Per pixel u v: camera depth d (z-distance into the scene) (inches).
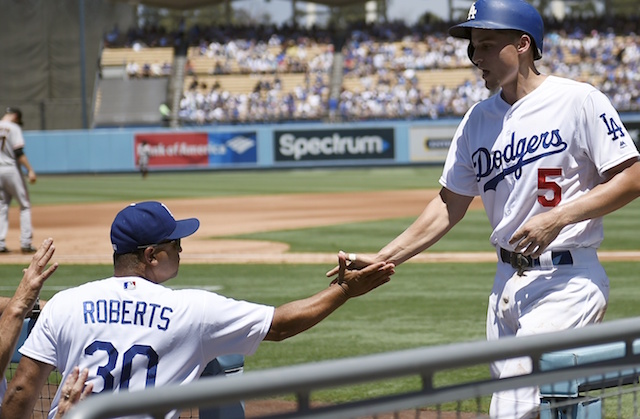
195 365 126.3
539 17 144.9
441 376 246.2
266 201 968.9
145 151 1478.8
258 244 594.2
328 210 853.2
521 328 141.9
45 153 1556.3
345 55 1803.6
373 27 1884.8
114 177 1494.8
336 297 134.0
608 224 685.9
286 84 1742.1
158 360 124.3
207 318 125.7
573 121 142.9
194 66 1801.2
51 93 1866.4
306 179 1357.0
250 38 1868.8
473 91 1643.7
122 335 124.2
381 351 276.2
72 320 125.3
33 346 126.5
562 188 144.7
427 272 449.4
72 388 119.0
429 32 1854.1
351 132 1557.6
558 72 1683.1
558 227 136.3
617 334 90.7
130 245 130.0
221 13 2266.2
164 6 1929.1
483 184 152.0
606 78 1647.4
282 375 70.8
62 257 525.0
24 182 534.9
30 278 128.6
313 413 74.4
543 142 144.1
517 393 129.4
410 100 1652.3
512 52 143.6
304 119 1612.9
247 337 128.0
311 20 2065.7
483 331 304.5
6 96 1846.7
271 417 73.0
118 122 1683.1
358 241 602.2
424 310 346.9
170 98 1727.4
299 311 131.6
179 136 1561.3
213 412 128.5
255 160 1567.4
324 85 1728.6
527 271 144.7
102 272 460.4
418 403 79.4
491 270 454.0
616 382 120.5
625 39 1763.0
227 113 1658.5
